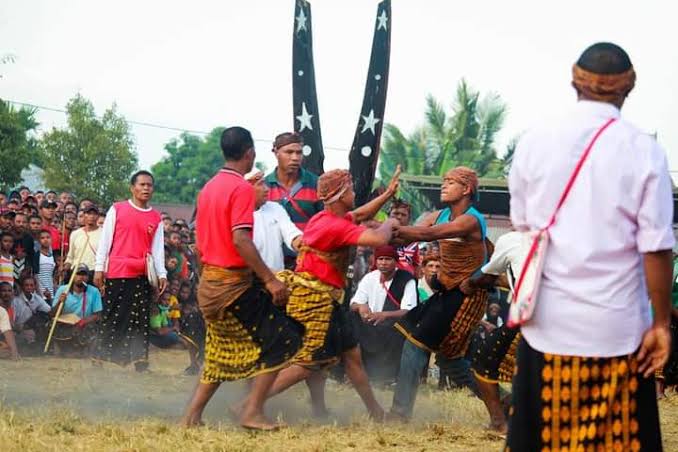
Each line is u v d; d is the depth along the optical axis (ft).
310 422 26.27
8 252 42.83
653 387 14.28
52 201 57.67
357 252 46.44
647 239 13.82
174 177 269.64
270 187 31.37
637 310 14.20
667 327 13.91
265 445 21.99
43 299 44.70
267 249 28.86
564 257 14.17
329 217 25.02
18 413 24.66
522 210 14.76
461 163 159.84
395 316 36.29
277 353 23.76
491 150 159.94
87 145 144.66
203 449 21.25
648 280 13.89
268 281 23.50
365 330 36.17
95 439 22.07
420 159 161.89
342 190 24.98
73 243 46.73
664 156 14.10
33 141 156.97
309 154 37.29
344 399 31.17
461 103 159.63
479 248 25.88
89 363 40.50
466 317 26.14
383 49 36.63
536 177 14.43
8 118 123.03
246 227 23.34
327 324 25.35
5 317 40.93
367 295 37.14
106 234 38.27
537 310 14.35
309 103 37.27
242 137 24.03
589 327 14.10
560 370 14.24
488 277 25.07
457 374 27.22
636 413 14.17
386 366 36.06
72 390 30.40
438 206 105.81
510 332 24.81
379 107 36.50
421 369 26.58
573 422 14.21
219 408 27.30
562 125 14.42
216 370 24.12
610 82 14.37
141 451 20.79
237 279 23.63
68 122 146.10
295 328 24.41
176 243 49.14
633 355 14.15
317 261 25.26
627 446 14.15
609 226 14.07
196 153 273.13
